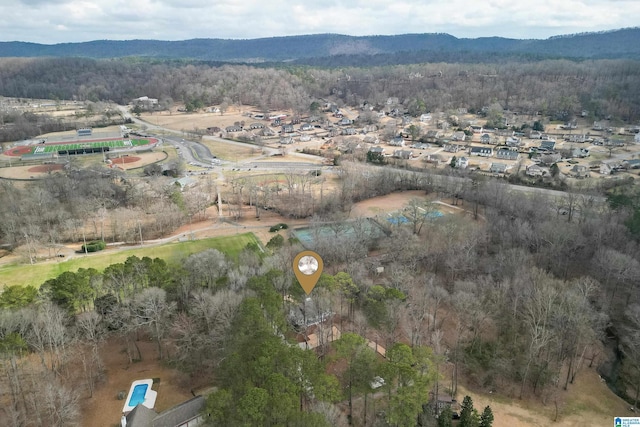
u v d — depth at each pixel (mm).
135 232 189250
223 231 195250
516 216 188500
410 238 161125
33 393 92500
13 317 103312
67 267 157875
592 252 153000
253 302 95062
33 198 198500
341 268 151625
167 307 112250
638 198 190250
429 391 96188
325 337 114125
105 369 106000
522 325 121875
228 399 73188
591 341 115562
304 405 82750
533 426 95812
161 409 92875
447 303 133125
